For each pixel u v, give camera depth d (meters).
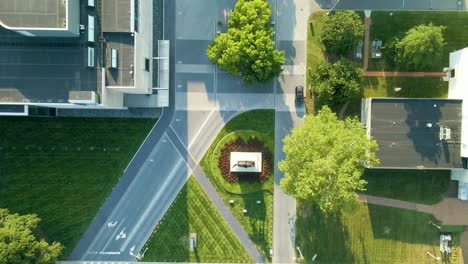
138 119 52.09
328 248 52.56
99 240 52.66
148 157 52.31
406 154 48.75
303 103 51.91
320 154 43.50
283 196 52.31
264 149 52.06
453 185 52.09
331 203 41.94
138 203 52.53
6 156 51.88
